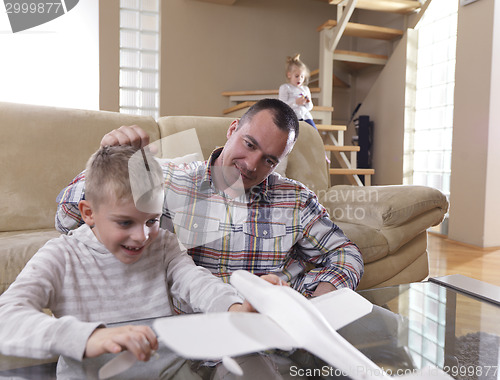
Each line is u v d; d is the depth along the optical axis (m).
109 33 3.59
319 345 0.43
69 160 1.66
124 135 0.80
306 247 1.16
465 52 3.37
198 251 1.03
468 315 0.69
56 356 0.47
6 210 1.53
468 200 3.34
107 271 0.72
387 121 4.60
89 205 0.67
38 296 0.61
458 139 3.44
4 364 0.48
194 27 4.47
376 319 0.64
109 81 3.61
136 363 0.46
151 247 0.77
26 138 1.61
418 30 4.27
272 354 0.47
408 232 1.61
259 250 1.06
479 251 3.10
